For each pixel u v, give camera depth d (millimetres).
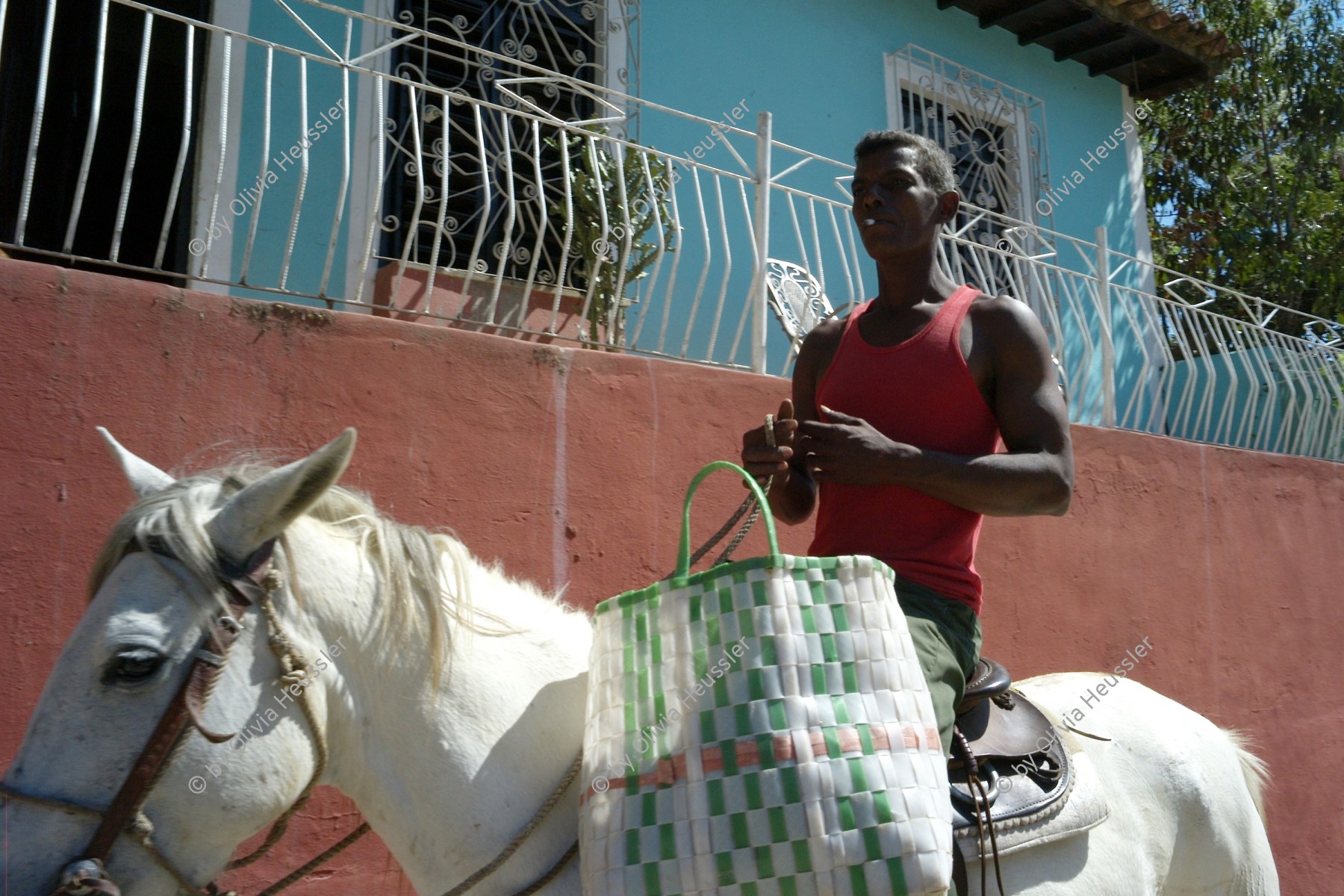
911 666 1723
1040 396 2043
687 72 6289
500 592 1948
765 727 1584
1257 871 2744
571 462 3438
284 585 1610
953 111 7637
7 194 5621
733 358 4254
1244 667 5328
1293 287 9859
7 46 5438
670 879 1565
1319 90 10086
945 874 1589
